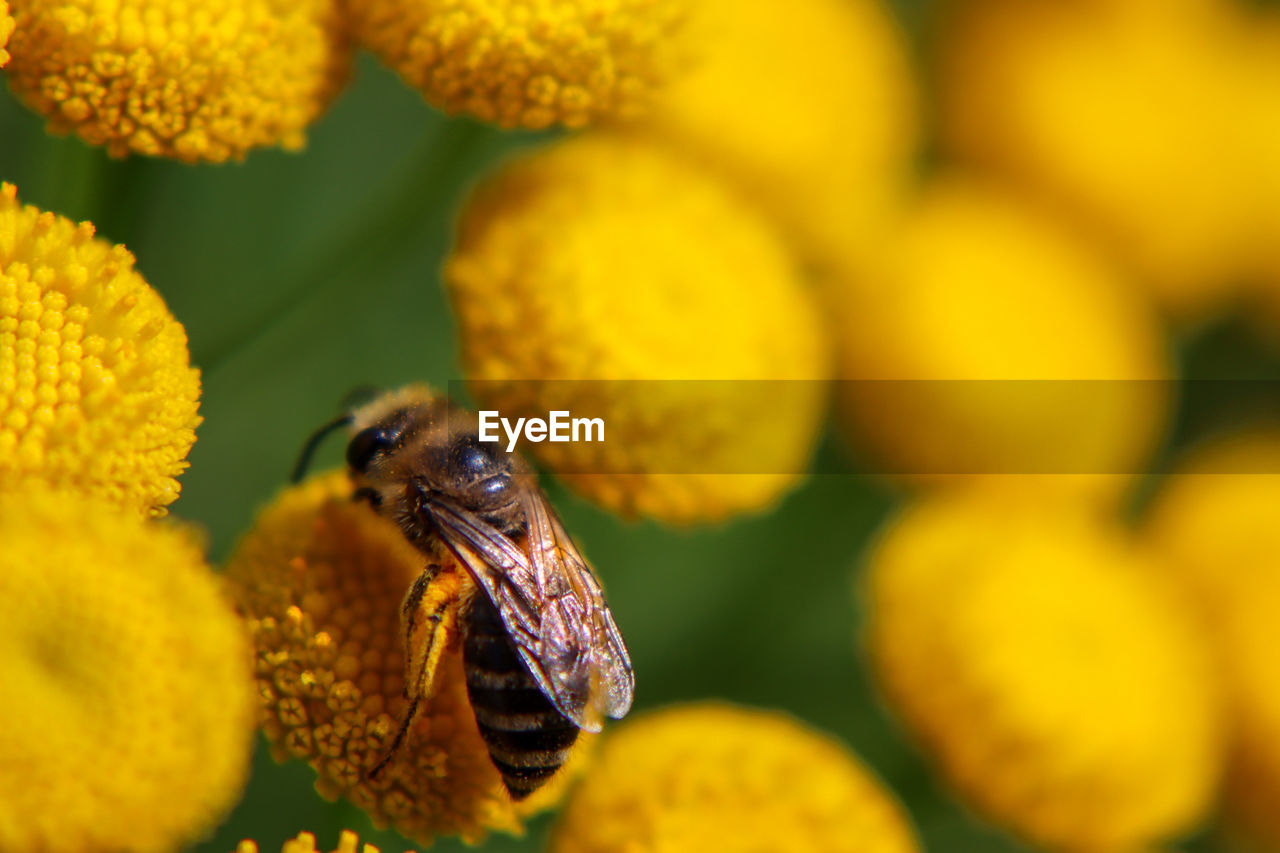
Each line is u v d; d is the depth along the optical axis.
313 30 0.07
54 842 0.06
